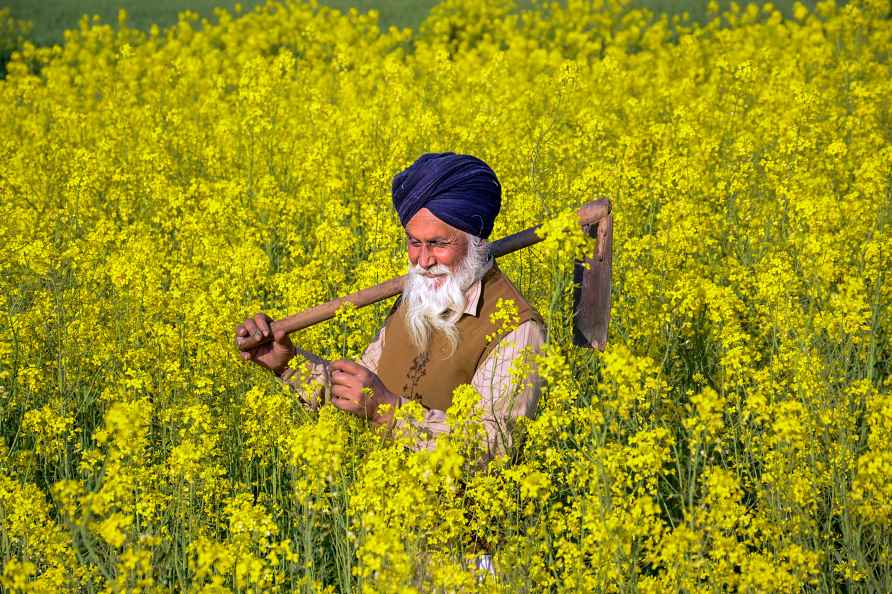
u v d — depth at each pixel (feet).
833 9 120.57
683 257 37.42
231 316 30.27
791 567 18.78
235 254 35.86
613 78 73.87
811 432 23.48
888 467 19.77
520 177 48.73
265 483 25.53
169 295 35.01
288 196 50.47
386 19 147.33
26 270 37.37
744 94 66.28
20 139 70.74
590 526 18.62
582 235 18.63
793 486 21.61
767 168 47.78
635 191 46.32
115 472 19.79
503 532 20.01
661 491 25.91
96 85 85.92
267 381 28.25
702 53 104.12
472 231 18.94
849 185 51.90
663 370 31.32
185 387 27.81
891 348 33.55
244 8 159.02
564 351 26.91
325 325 30.99
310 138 59.62
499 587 18.11
